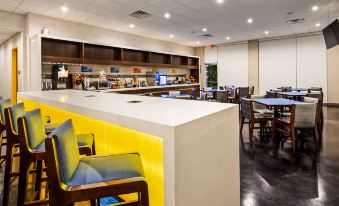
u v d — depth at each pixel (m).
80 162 1.49
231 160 2.04
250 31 10.02
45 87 6.51
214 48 13.90
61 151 1.18
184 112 1.76
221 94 8.12
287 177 3.11
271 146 4.59
